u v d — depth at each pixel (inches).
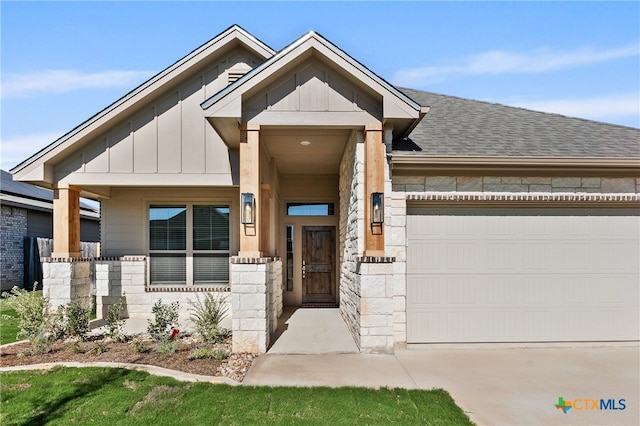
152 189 376.5
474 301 263.6
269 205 335.3
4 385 181.9
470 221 265.7
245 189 244.2
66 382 185.3
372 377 199.2
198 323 265.7
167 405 161.8
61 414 153.9
